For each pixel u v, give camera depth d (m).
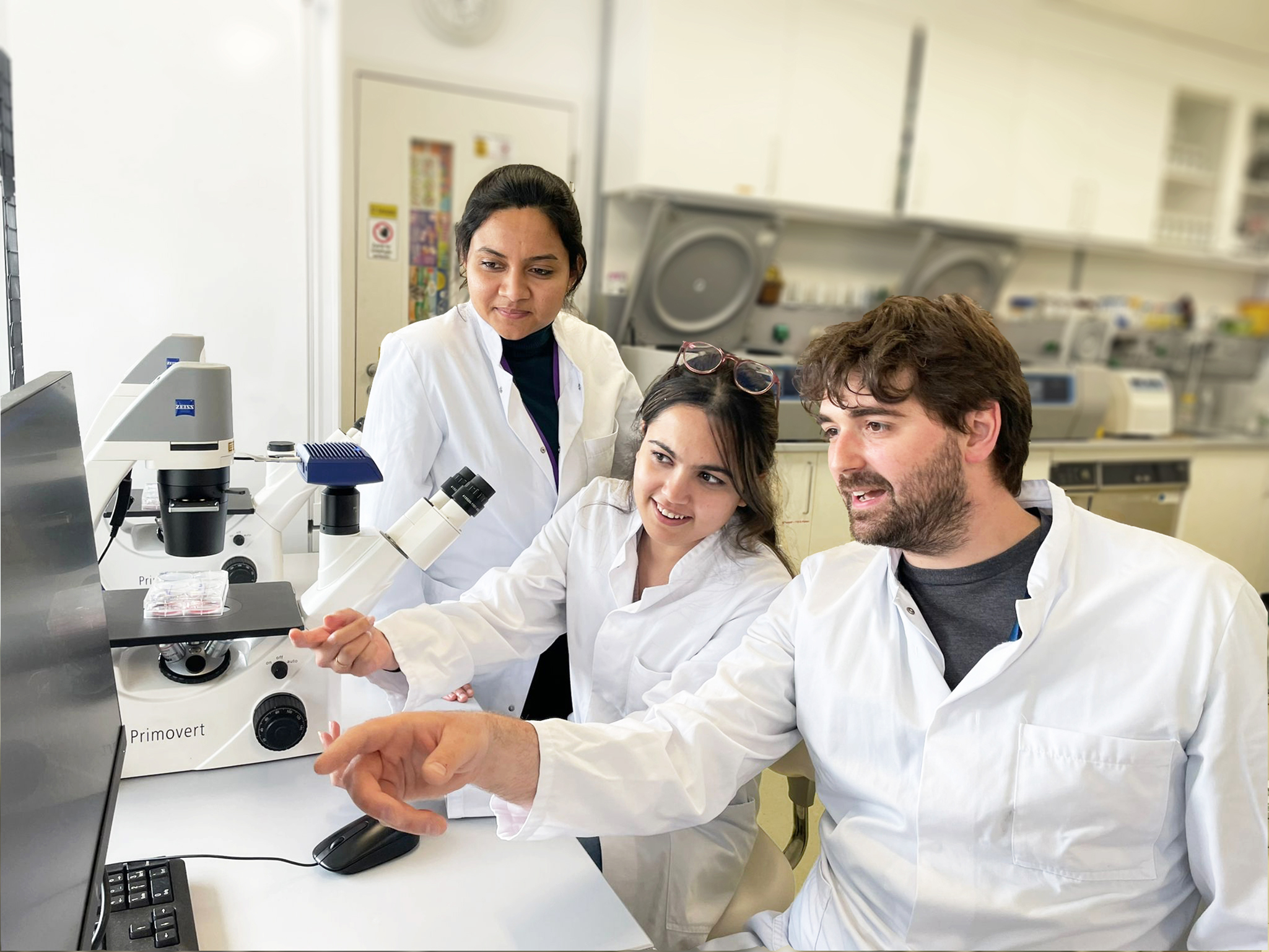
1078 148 3.17
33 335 1.42
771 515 1.07
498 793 0.76
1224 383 2.82
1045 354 3.37
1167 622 0.77
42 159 1.37
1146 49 3.02
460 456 1.29
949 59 3.04
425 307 1.56
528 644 1.13
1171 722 0.76
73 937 0.56
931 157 3.11
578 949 0.68
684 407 0.97
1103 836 0.77
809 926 0.87
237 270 1.47
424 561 0.95
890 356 0.77
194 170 1.42
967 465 0.81
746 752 0.89
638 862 0.99
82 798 0.62
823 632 0.91
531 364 1.34
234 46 1.41
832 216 3.17
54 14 1.33
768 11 2.71
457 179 1.72
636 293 2.80
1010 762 0.79
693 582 1.07
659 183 2.64
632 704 1.10
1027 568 0.83
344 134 1.50
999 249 3.42
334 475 0.88
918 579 0.88
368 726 0.70
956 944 0.79
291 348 1.51
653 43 2.54
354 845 0.77
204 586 1.04
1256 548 1.81
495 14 1.74
